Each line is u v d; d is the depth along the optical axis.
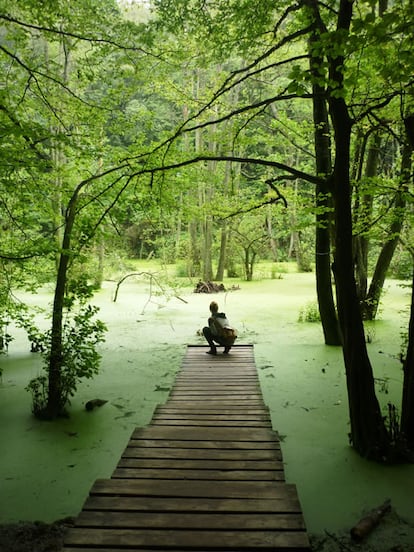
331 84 3.71
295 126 9.92
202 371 7.72
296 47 11.36
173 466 3.87
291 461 4.68
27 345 10.07
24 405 6.41
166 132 7.32
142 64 7.09
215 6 6.62
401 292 17.50
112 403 6.46
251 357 8.69
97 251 19.66
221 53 6.55
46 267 8.65
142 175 6.67
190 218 9.24
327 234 9.29
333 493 4.07
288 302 15.95
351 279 4.62
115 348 9.68
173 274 24.55
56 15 6.16
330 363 8.25
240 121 8.30
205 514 2.99
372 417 4.65
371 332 10.27
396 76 3.54
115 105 7.14
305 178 4.75
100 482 3.50
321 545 3.38
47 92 6.86
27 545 3.38
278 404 6.32
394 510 3.78
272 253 35.25
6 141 5.76
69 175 7.64
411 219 7.86
